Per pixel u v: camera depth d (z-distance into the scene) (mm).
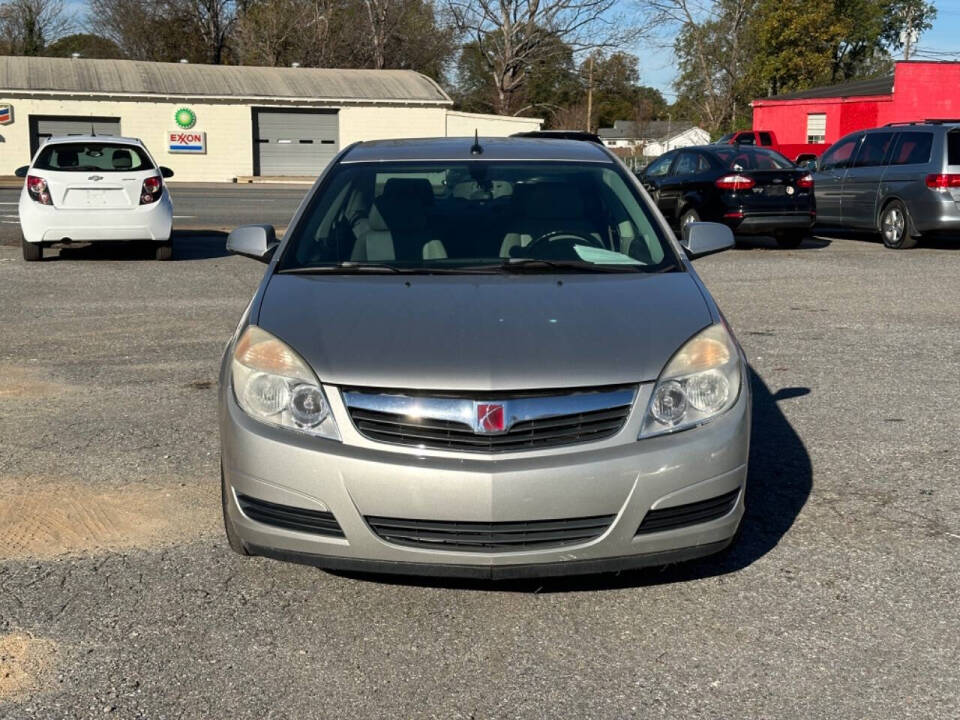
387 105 43750
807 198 14680
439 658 3316
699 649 3365
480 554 3355
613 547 3404
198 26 60531
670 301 3947
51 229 12297
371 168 5023
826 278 11586
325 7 57125
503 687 3145
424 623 3543
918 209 14211
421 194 4816
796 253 14289
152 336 8188
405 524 3363
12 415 5957
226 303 9711
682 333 3682
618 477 3357
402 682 3176
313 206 4770
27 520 4414
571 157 5184
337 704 3053
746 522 4414
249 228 4832
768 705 3039
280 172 43219
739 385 3695
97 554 4082
